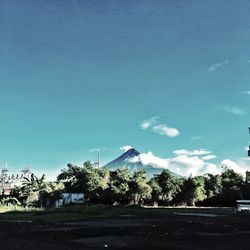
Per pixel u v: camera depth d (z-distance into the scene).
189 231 26.45
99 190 91.94
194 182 103.94
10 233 25.33
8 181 118.69
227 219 41.16
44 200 84.00
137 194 93.69
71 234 24.42
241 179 112.56
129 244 19.12
